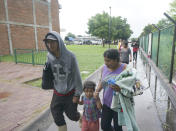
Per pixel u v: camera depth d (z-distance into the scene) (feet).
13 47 59.93
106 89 7.23
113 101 6.87
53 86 8.24
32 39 68.44
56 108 8.07
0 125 10.16
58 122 7.98
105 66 7.48
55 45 7.12
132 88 6.62
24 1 63.10
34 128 10.11
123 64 7.07
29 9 65.72
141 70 28.86
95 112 8.25
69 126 10.50
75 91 7.84
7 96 15.42
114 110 7.03
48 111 12.14
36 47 70.85
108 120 7.47
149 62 39.01
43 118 11.27
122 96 6.73
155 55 34.88
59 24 85.15
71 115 8.18
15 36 60.59
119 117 6.88
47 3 74.74
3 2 55.42
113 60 6.65
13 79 22.00
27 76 23.81
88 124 8.44
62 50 7.18
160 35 28.96
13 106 13.02
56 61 7.43
